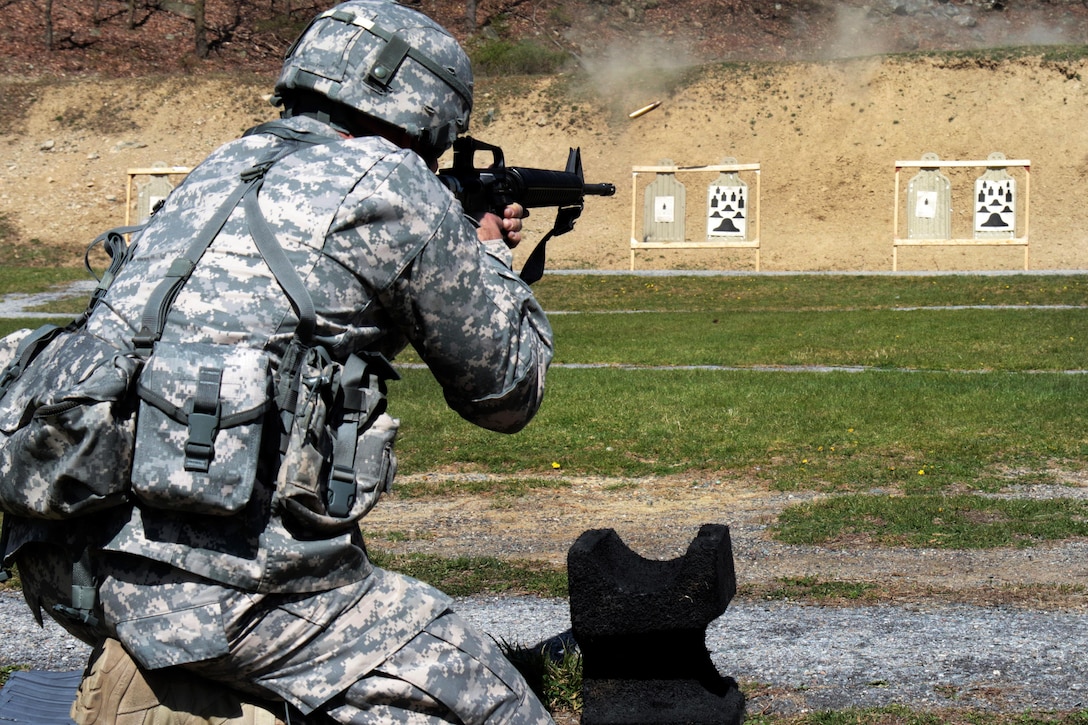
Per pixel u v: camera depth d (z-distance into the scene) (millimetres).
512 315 2268
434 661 2121
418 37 2307
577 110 33406
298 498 1984
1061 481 7453
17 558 2186
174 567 1967
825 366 13367
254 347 2000
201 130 33344
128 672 2084
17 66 35625
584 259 29766
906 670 3975
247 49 38375
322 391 2033
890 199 30672
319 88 2248
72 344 2055
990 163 26359
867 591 5066
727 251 30094
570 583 3068
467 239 2193
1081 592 4969
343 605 2076
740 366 13609
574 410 10180
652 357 14320
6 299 22750
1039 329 15516
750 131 32281
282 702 2117
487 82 34781
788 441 8844
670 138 32469
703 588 3010
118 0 39531
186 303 2012
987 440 8695
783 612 4762
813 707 3652
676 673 3107
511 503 7270
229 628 1979
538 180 2762
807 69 33344
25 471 1909
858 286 22031
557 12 41219
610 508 7113
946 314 17688
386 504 7266
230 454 1910
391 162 2127
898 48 40594
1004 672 3932
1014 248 29516
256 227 2053
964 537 6020
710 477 7898
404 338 2291
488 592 5195
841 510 6711
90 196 31250
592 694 3135
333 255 2055
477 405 2275
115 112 33812
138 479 1897
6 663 4191
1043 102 31891
